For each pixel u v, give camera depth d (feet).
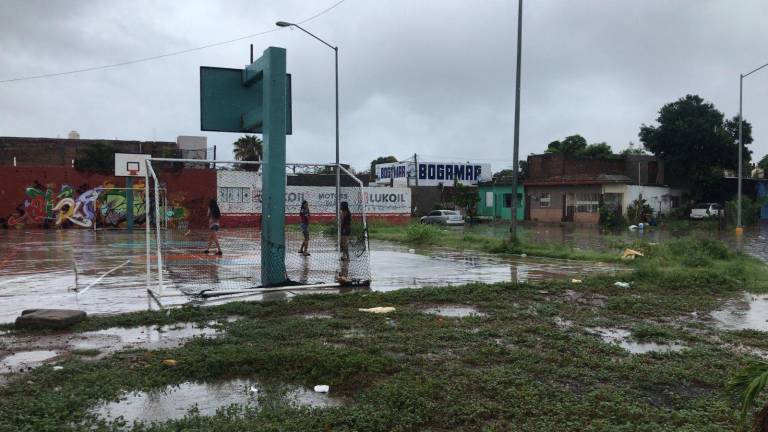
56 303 34.83
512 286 40.11
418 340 25.04
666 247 62.03
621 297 37.22
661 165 183.83
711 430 15.35
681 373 20.52
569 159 183.32
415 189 190.29
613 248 73.61
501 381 19.36
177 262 57.47
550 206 176.96
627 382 19.97
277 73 41.50
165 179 124.36
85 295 37.76
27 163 185.98
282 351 22.25
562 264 58.65
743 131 180.04
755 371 10.96
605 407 17.08
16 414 16.21
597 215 161.99
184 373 20.21
